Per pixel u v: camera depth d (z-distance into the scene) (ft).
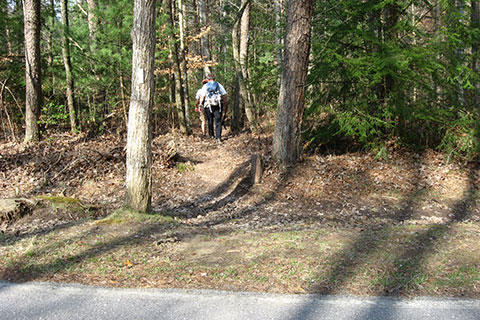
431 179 27.37
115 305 9.93
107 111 46.21
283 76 28.78
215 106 39.40
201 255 13.71
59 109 37.91
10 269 12.26
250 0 41.81
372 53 29.04
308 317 9.21
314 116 33.35
